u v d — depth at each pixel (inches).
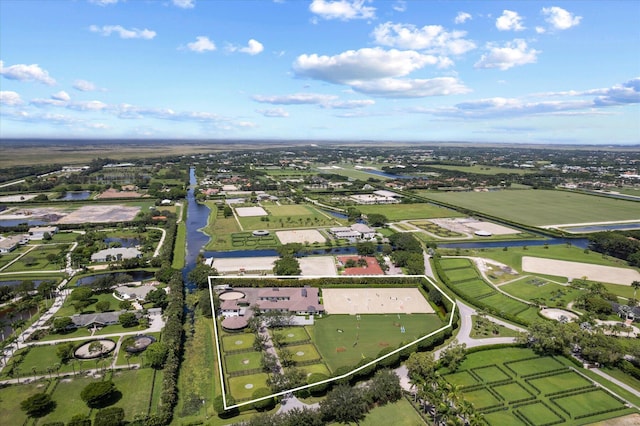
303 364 5118.1
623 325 6250.0
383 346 5590.6
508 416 4318.4
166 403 4281.5
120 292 7081.7
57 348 5147.6
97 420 3964.1
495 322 6412.4
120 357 5221.5
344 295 7298.2
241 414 4288.9
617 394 4714.6
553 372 5093.5
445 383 4392.2
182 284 7485.2
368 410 4352.9
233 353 5378.9
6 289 6953.7
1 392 4498.0
